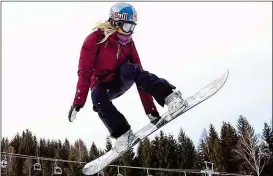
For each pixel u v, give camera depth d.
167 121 4.17
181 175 26.05
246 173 25.61
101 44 4.09
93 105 4.30
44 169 26.12
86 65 4.00
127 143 4.24
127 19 4.05
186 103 4.08
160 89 4.08
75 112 3.94
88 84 3.98
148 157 25.72
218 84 4.08
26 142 26.20
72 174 23.06
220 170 25.78
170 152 26.25
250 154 23.66
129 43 4.28
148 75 4.13
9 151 24.83
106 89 4.28
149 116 4.32
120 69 4.15
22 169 25.28
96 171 4.32
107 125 4.29
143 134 4.24
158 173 25.66
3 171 24.14
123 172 24.55
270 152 26.56
